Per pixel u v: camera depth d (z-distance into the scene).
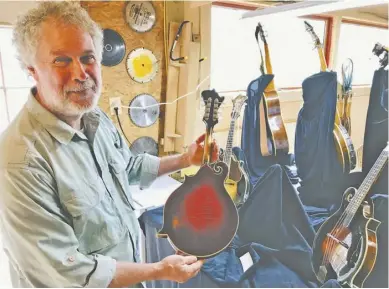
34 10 0.78
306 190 1.05
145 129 1.12
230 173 1.04
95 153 0.92
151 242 1.14
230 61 1.02
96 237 0.88
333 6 0.93
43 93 0.81
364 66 0.96
